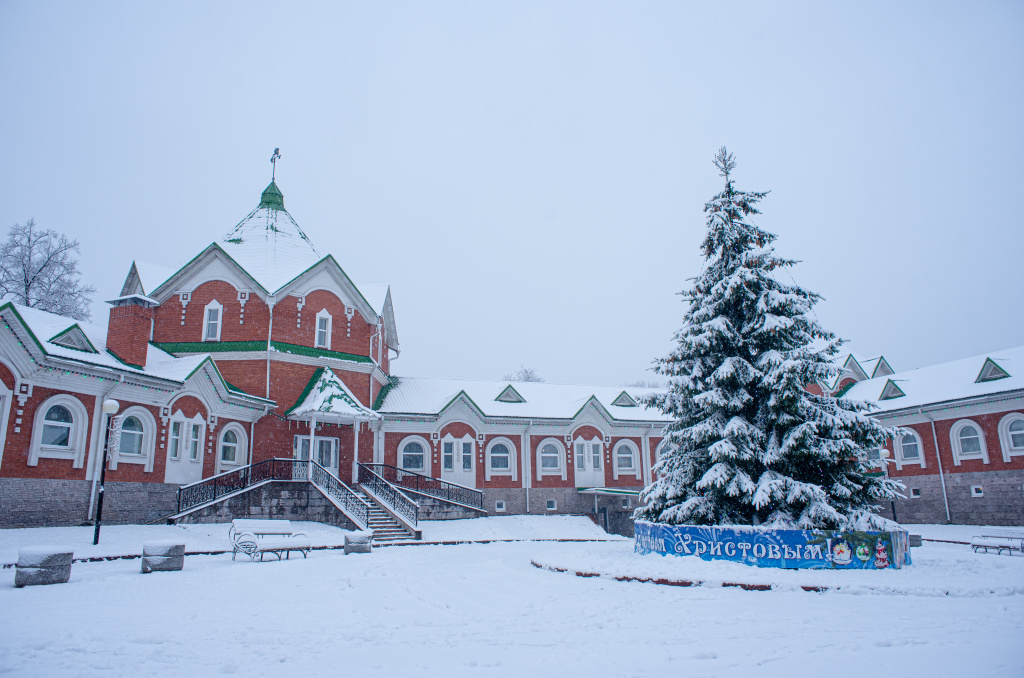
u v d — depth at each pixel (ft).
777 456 55.83
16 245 118.32
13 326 65.36
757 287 62.03
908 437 121.08
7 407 65.51
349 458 107.04
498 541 90.17
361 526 84.99
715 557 53.67
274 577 49.65
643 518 65.10
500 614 36.22
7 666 24.80
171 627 31.94
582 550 70.08
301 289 106.52
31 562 43.47
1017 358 111.55
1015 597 40.24
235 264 103.19
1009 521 103.19
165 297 103.91
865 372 147.64
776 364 57.57
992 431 106.93
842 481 56.59
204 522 80.02
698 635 31.01
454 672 24.68
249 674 24.32
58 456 70.08
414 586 46.11
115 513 75.41
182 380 82.43
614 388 145.69
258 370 99.76
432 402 120.78
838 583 43.19
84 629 31.01
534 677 23.94
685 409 63.05
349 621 34.06
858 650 28.02
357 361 110.22
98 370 72.49
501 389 131.54
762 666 25.50
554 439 126.21
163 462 81.97
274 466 92.27
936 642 29.14
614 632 31.78
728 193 64.95
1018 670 23.98
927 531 102.32
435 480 111.45
